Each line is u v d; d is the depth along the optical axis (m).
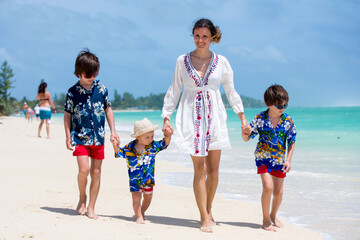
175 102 4.55
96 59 4.36
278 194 4.50
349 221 4.74
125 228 3.85
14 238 3.20
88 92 4.37
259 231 4.22
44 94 15.00
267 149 4.48
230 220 4.73
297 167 8.88
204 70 4.39
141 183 4.30
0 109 60.31
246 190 6.54
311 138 15.90
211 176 4.46
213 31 4.40
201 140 4.27
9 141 12.70
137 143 4.37
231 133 18.92
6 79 63.97
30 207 4.37
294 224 4.64
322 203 5.64
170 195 6.04
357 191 6.38
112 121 4.48
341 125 23.73
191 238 3.68
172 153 11.85
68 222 3.84
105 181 6.86
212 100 4.38
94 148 4.37
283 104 4.36
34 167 7.61
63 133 18.27
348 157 10.43
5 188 5.32
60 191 5.48
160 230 3.91
